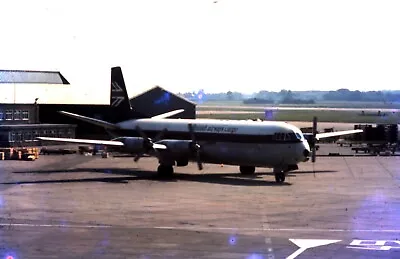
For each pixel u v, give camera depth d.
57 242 35.00
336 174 68.62
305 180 63.12
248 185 58.91
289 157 60.50
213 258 31.67
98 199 50.09
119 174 67.44
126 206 46.88
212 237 36.47
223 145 64.19
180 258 31.66
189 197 51.38
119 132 73.38
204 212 44.50
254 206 47.09
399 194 53.62
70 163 78.69
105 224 40.06
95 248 33.62
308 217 42.78
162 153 64.50
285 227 39.41
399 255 32.47
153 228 38.94
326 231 38.31
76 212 44.28
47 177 64.19
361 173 69.75
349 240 35.88
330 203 48.66
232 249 33.59
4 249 33.28
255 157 62.34
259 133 61.84
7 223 40.19
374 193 54.12
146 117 77.69
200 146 65.62
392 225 40.25
